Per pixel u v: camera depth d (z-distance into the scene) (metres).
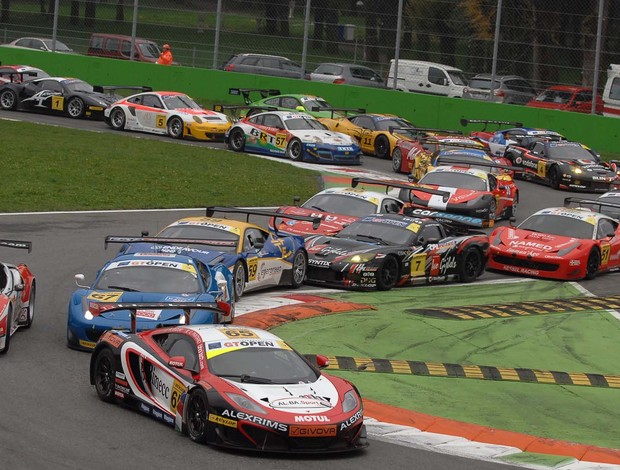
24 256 61.69
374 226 65.50
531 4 128.12
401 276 62.44
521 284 67.50
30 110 128.50
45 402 35.12
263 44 139.62
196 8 142.62
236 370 32.44
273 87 137.88
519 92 129.38
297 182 97.50
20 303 44.81
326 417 31.02
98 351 36.28
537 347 50.25
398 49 133.38
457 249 66.25
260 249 56.34
